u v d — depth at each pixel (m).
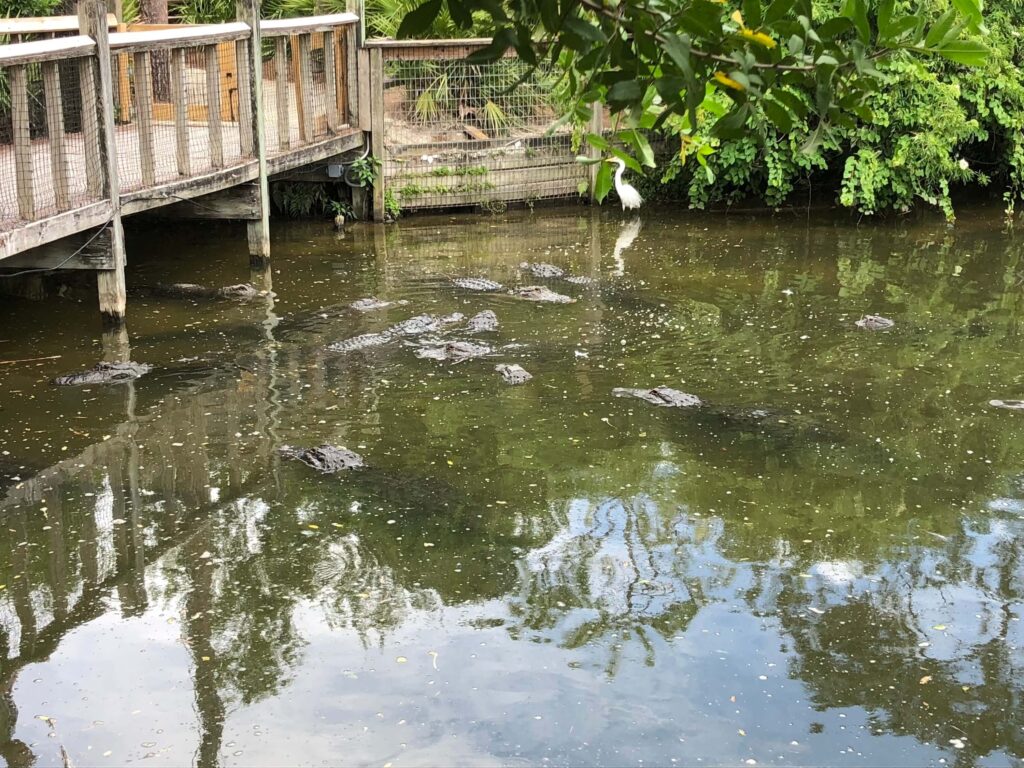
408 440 6.51
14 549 5.19
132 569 5.00
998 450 6.44
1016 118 13.71
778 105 2.32
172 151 10.41
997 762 3.74
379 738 3.81
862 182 13.02
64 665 4.26
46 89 7.49
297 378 7.61
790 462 6.24
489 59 2.05
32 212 7.32
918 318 9.27
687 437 6.60
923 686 4.17
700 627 4.54
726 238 12.55
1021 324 9.09
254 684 4.13
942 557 5.17
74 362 7.88
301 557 5.09
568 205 14.42
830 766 3.70
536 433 6.64
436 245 12.09
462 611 4.64
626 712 3.97
